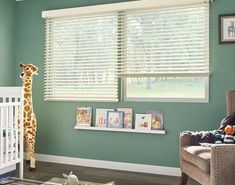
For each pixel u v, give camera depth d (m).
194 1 3.46
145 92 3.84
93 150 4.03
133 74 3.78
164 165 3.66
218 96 3.45
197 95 3.60
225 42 3.40
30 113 3.89
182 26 3.59
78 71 4.12
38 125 4.35
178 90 3.68
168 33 3.65
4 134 3.15
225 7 3.41
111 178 3.47
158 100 3.71
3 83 4.30
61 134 4.22
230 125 2.90
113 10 3.86
